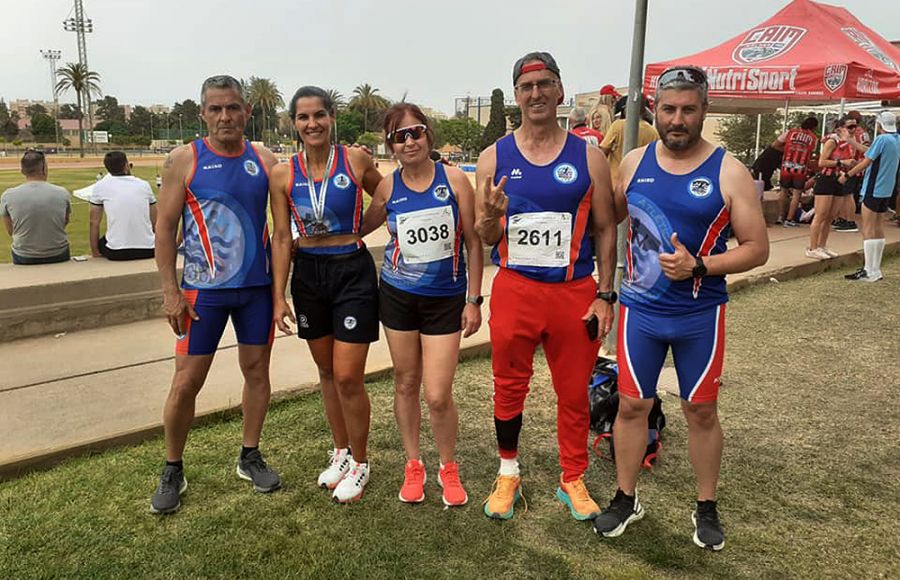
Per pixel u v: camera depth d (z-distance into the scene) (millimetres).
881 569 2631
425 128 2758
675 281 2545
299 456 3463
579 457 3020
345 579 2535
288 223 2986
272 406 4016
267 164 3014
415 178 2859
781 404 4254
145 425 3576
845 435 3814
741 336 5621
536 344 2918
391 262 2926
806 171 10617
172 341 5020
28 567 2541
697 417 2705
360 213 2938
